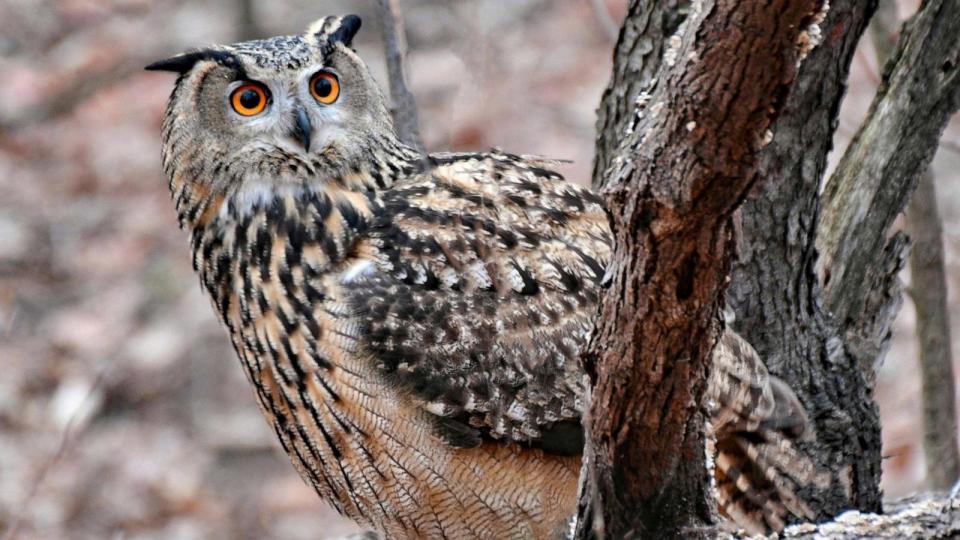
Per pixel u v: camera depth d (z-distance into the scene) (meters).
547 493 8.96
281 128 9.10
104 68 26.03
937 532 6.63
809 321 8.95
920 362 11.23
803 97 8.48
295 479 19.00
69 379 20.50
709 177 5.44
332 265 8.99
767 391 8.57
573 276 8.89
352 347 8.76
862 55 13.05
